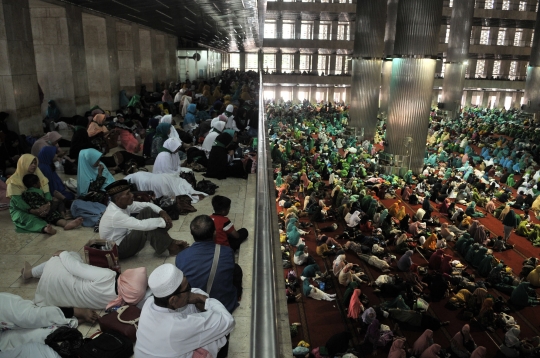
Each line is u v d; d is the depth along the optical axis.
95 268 3.60
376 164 20.48
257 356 0.86
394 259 11.67
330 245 12.29
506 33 45.72
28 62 9.24
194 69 30.14
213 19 19.55
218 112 13.65
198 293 2.98
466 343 8.07
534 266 11.30
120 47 18.16
